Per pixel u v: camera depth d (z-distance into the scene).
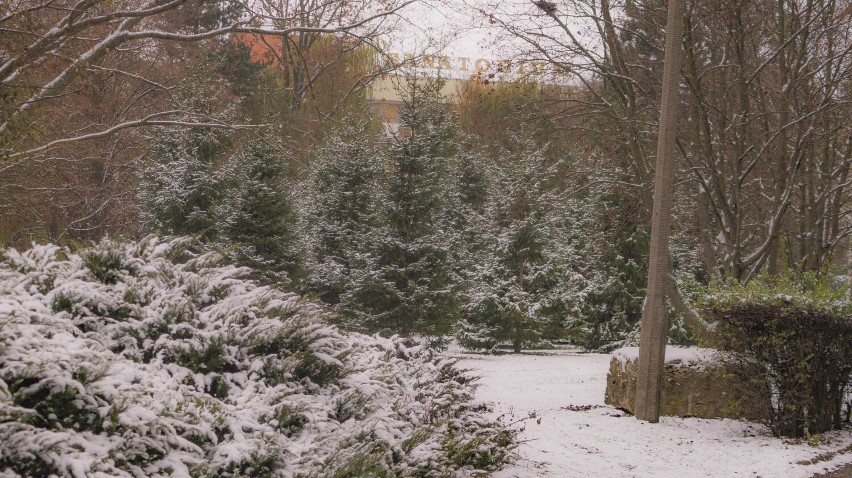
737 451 9.98
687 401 12.41
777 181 16.22
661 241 12.04
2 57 14.95
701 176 15.79
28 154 15.34
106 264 5.48
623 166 22.86
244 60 40.94
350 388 5.92
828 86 16.27
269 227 25.66
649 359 12.02
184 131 28.42
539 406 13.77
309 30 16.89
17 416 3.62
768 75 17.47
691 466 9.07
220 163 29.39
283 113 37.72
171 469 3.96
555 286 29.94
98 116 28.94
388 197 25.53
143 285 5.33
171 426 4.03
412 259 25.09
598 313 30.33
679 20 12.02
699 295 12.13
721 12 15.37
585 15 17.14
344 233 27.62
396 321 24.30
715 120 16.53
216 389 5.16
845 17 16.84
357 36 18.27
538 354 27.97
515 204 29.03
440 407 7.35
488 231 30.27
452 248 32.53
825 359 10.99
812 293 11.27
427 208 25.52
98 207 31.14
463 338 28.44
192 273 5.83
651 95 19.58
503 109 25.17
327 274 25.83
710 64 16.86
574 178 19.42
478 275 29.19
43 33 15.08
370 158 28.41
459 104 42.19
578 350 31.22
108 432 3.88
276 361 5.56
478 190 36.31
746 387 11.29
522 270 29.23
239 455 4.32
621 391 13.41
